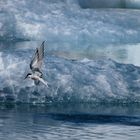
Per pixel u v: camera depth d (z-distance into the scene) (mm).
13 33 32625
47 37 32688
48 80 20391
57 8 35125
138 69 21969
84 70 21141
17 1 34688
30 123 17562
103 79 20781
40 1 35219
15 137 16188
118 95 20312
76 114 18703
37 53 13258
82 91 20250
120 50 29594
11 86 20281
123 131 16984
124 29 33875
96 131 16891
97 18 34781
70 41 32594
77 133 16672
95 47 30578
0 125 17281
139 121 18078
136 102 20172
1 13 33500
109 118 18328
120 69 21750
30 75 13219
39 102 20000
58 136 16359
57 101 20062
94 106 19703
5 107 19438
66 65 21281
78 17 34562
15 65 21031
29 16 33656
